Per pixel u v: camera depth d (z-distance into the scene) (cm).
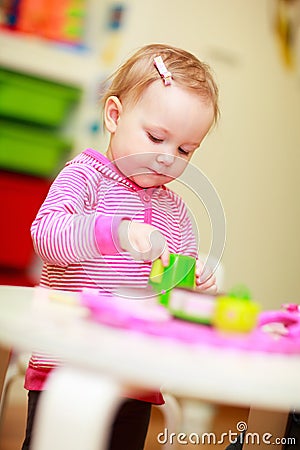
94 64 246
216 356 62
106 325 69
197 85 108
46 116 239
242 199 302
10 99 231
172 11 271
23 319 65
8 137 233
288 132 317
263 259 312
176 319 76
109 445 108
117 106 113
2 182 231
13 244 235
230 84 293
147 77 108
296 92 319
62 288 104
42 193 240
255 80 302
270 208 313
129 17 257
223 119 291
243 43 296
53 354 59
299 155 323
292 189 321
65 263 93
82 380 56
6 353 98
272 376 58
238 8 294
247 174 303
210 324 75
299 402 57
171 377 55
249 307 74
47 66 235
